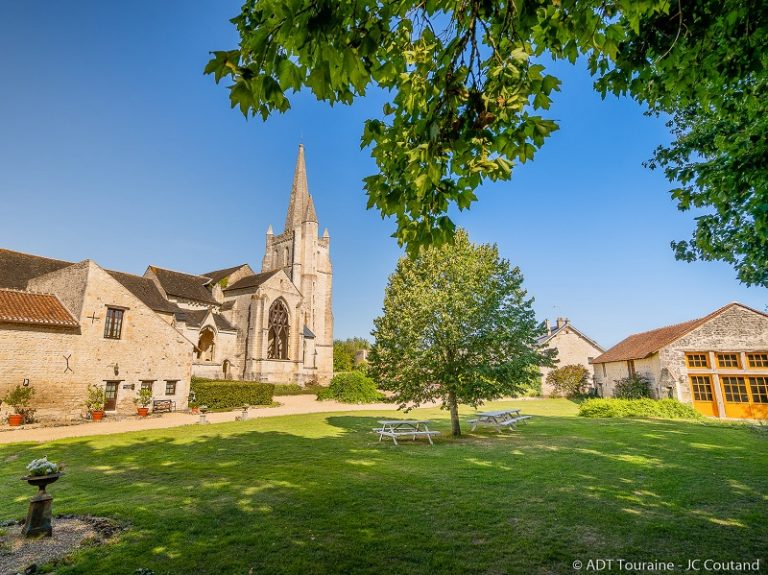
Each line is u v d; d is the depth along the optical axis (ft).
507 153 12.85
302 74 9.30
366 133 14.02
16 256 102.83
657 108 25.08
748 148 20.01
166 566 16.63
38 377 64.03
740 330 83.46
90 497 25.50
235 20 10.87
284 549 18.06
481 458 37.01
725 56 16.33
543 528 20.27
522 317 48.06
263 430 56.65
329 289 222.48
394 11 11.46
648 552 17.67
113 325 74.23
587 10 11.09
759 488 26.78
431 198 14.02
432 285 51.19
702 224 27.96
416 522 21.12
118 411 73.10
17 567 16.61
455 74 12.30
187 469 32.91
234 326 157.69
